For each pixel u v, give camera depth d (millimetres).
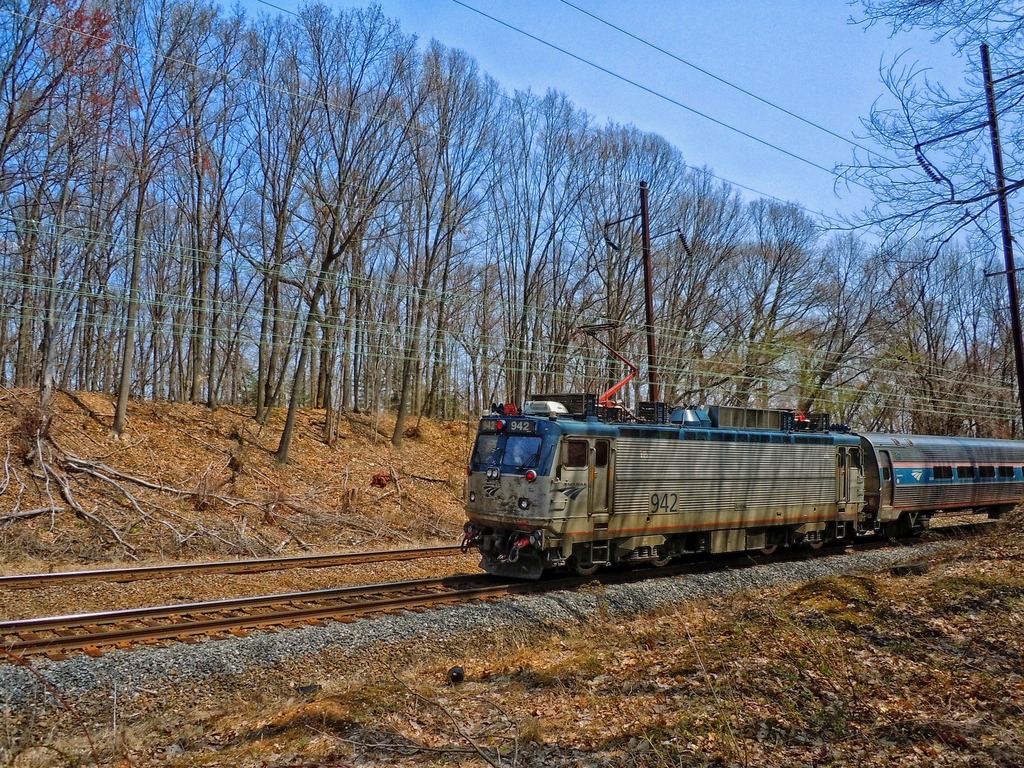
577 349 33531
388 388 38406
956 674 7164
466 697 7680
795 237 38094
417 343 30672
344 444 28094
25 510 16078
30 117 19141
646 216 23359
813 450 17875
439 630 9891
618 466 13812
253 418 27781
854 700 6680
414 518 21953
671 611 11734
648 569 14906
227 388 39688
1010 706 6363
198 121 25250
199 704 7516
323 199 24906
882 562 16422
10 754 6180
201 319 27750
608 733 6316
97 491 18000
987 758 5500
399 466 27297
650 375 22734
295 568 14164
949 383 38656
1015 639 7910
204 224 29609
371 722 6750
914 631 8453
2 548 14297
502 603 11070
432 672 8734
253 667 8211
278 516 19266
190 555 15953
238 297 31609
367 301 29969
